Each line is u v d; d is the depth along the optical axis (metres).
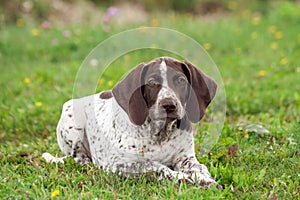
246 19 19.72
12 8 19.94
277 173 6.62
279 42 16.20
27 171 6.71
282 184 6.22
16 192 5.89
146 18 19.69
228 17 20.34
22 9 19.98
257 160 7.09
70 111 7.67
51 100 10.83
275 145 7.62
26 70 13.68
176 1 22.52
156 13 20.31
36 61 14.96
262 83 11.77
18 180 6.27
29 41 16.50
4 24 18.84
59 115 9.82
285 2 20.33
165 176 6.23
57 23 18.67
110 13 17.42
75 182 6.27
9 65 14.48
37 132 9.32
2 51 15.75
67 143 7.66
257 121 9.15
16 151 8.04
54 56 15.48
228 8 22.69
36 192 5.83
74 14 20.17
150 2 22.25
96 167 6.76
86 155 7.66
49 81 12.50
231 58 14.41
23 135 9.20
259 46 15.84
